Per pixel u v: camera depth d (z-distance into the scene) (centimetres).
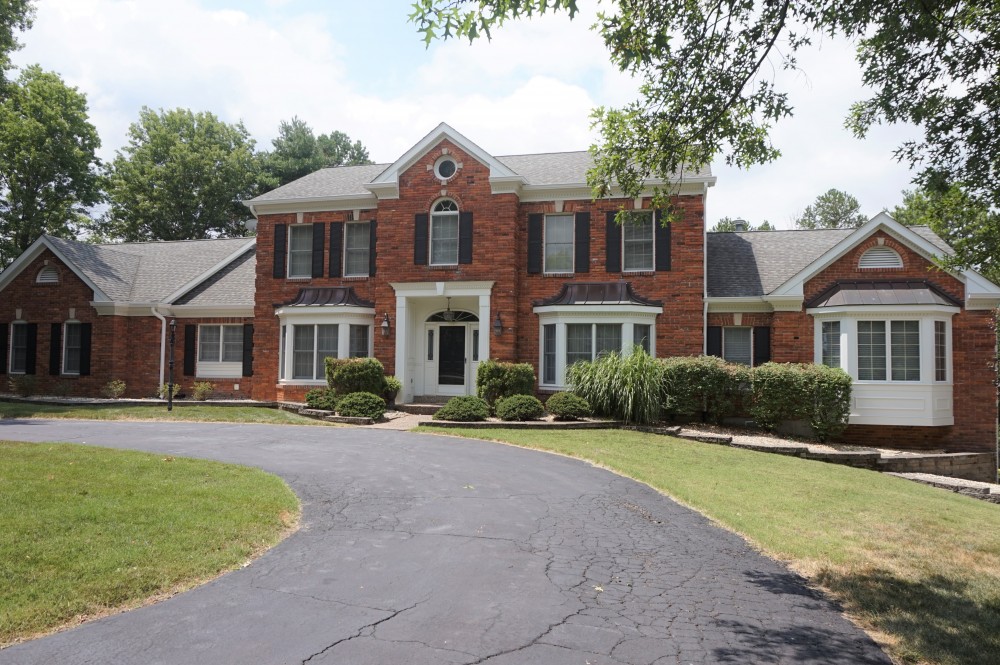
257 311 2267
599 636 482
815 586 616
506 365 1842
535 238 2055
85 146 3409
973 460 1686
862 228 1845
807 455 1531
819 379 1672
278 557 643
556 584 593
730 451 1464
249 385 2336
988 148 740
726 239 2323
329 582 578
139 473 922
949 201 796
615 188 1969
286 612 508
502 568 631
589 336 1947
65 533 631
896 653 470
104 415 1830
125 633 461
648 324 1952
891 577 643
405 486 976
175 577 561
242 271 2597
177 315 2419
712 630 502
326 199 2188
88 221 3712
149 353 2419
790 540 760
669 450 1397
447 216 2073
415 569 620
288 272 2256
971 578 647
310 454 1229
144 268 2695
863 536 798
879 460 1541
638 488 1018
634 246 2003
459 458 1224
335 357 2127
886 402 1745
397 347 2064
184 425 1662
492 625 495
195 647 441
